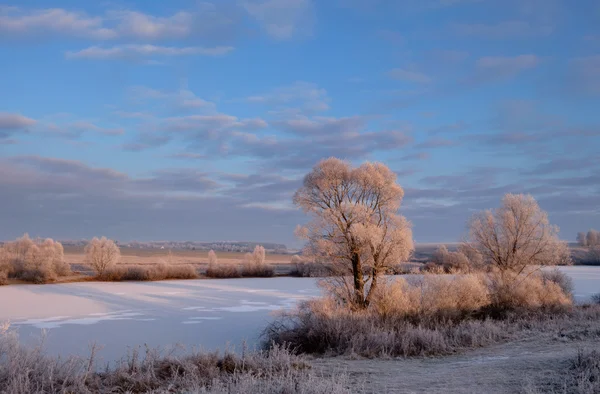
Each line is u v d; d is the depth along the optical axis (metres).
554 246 31.38
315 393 7.68
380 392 8.60
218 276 78.25
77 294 47.25
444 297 21.61
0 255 65.62
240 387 8.01
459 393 8.39
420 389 8.87
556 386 8.45
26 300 41.50
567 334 16.61
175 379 9.72
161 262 76.50
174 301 40.50
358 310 22.08
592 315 22.36
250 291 50.47
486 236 32.47
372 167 26.88
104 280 69.06
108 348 19.94
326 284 25.83
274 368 10.87
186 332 24.47
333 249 26.02
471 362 12.59
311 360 13.31
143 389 9.27
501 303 24.05
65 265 71.19
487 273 29.81
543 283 29.20
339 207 26.30
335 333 17.61
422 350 14.91
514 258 31.47
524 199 32.06
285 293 47.88
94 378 9.70
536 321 20.48
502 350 14.57
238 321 28.45
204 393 8.09
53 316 31.16
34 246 66.44
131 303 39.03
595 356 9.60
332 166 26.89
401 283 22.78
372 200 26.94
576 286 45.94
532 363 10.73
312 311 21.95
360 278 25.25
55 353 18.31
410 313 20.48
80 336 23.19
